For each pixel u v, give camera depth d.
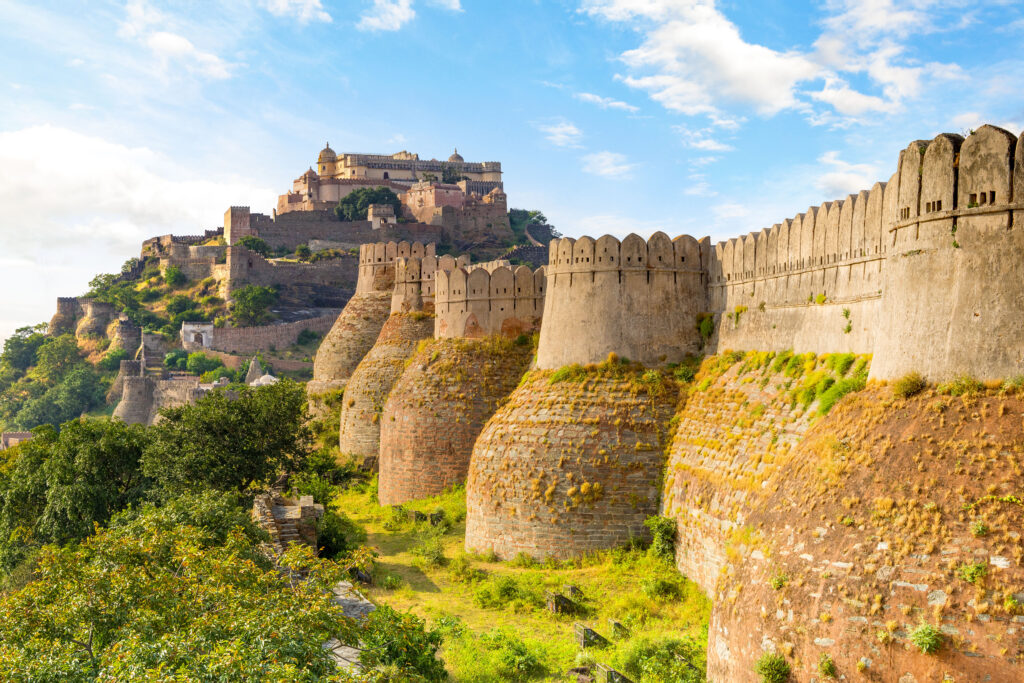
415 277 58.12
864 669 17.03
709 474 29.45
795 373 28.34
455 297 48.03
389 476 47.84
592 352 36.03
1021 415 18.12
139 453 41.75
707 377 33.53
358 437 56.53
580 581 30.50
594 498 32.66
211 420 43.09
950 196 19.95
